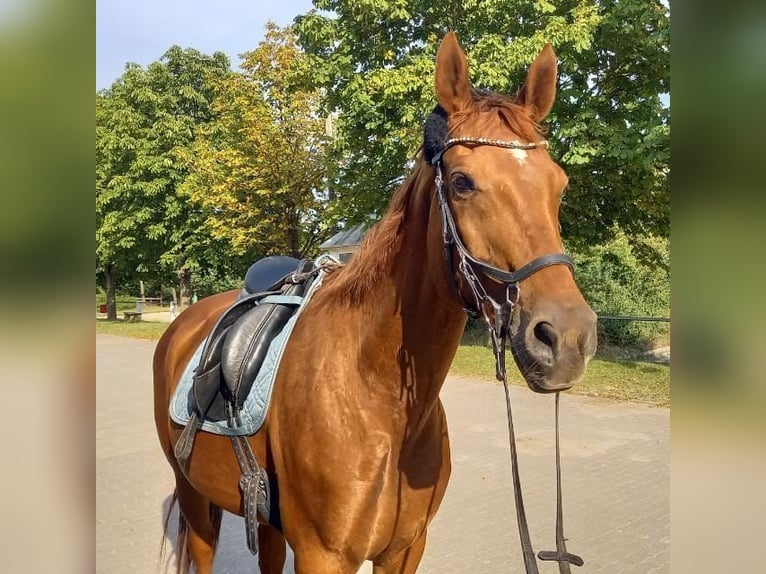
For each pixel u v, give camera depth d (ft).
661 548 12.33
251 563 12.19
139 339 49.80
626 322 38.45
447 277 5.28
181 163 60.49
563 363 4.27
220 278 72.64
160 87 67.05
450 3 33.91
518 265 4.63
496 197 4.73
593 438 19.89
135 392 29.35
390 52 35.06
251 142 46.37
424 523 6.32
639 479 16.21
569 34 29.12
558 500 5.22
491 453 18.54
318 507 5.90
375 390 5.88
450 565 11.77
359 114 35.06
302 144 46.37
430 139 5.35
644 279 40.27
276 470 6.38
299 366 6.31
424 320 5.70
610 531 13.17
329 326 6.30
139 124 63.00
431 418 6.24
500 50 30.37
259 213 47.24
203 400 7.14
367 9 33.50
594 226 35.47
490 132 4.93
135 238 63.67
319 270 7.74
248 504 6.59
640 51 31.30
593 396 25.54
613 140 29.35
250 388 6.72
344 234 51.34
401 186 6.15
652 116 31.42
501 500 14.96
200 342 8.76
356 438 5.83
